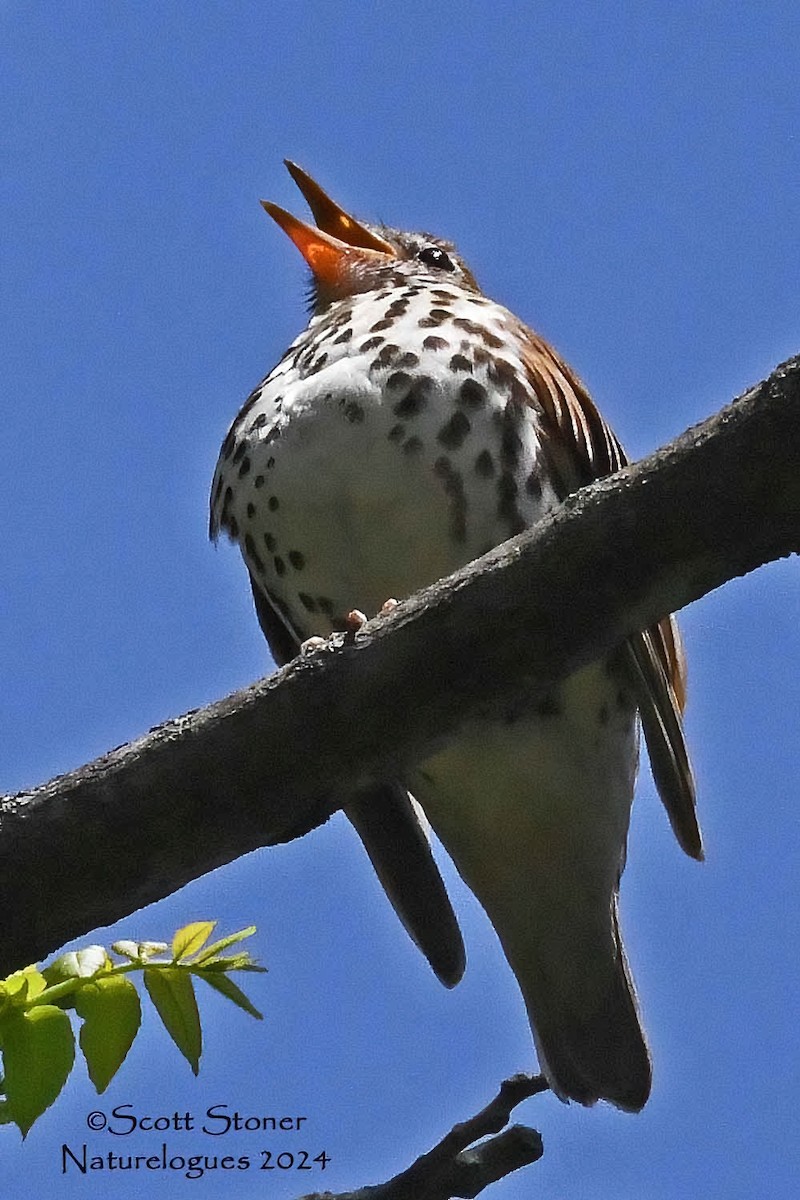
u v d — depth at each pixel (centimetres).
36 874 682
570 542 665
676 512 653
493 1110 707
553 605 671
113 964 661
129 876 688
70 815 681
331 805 701
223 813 687
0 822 683
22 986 639
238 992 668
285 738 684
